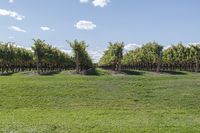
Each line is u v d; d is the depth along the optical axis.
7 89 53.75
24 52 133.88
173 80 69.81
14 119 35.38
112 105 45.06
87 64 152.12
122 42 120.31
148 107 43.88
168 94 52.38
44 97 49.06
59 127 31.30
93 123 33.31
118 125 32.41
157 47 128.75
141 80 69.94
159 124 33.16
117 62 119.50
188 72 113.31
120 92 54.12
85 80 69.06
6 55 121.25
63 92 52.81
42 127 31.12
